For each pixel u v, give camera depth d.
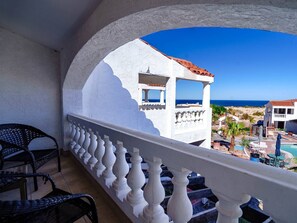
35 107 3.65
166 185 2.03
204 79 6.46
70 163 3.29
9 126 2.90
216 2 0.92
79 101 3.77
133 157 1.48
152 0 1.24
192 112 6.36
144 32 1.87
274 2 0.74
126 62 4.80
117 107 4.70
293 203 0.54
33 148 3.63
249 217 1.50
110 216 1.79
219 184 0.79
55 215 1.26
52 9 2.10
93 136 2.49
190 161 0.93
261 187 0.63
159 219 1.27
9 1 2.21
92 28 2.05
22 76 3.52
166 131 5.82
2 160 2.36
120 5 1.53
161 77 6.48
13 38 3.41
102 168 2.28
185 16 1.26
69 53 2.99
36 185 2.31
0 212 0.86
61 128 3.86
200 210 1.65
